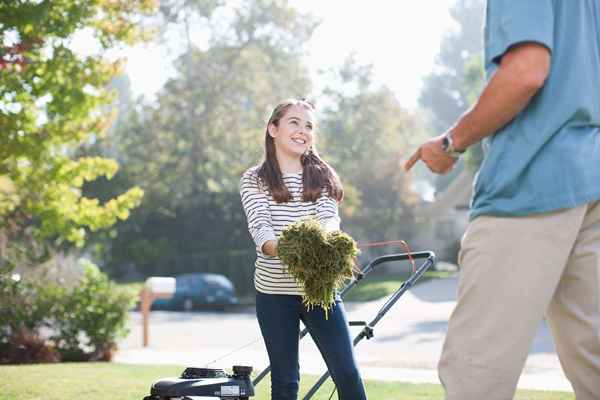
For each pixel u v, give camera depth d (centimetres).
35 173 1081
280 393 418
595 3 309
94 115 1068
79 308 1271
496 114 283
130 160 4484
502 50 282
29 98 1006
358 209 4566
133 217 4416
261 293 425
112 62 1013
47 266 1302
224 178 4447
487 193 297
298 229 387
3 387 805
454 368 294
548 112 292
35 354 1223
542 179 288
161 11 4403
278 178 431
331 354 416
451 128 302
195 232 4503
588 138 295
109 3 1016
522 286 287
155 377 906
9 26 907
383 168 4628
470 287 295
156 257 4362
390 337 1658
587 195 287
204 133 4416
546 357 1174
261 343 1564
